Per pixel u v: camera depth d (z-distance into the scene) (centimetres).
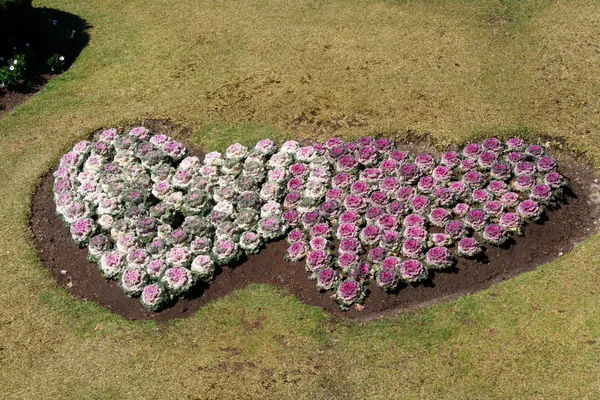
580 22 1313
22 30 1316
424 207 900
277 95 1166
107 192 963
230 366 751
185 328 811
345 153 988
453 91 1141
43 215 988
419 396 696
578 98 1104
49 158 1078
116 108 1173
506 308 787
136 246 896
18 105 1220
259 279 870
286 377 732
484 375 710
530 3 1394
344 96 1148
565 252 877
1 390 745
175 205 940
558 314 768
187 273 845
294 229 899
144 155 1016
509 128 1042
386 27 1348
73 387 741
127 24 1436
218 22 1418
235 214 923
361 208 912
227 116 1126
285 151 1016
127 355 776
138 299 850
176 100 1177
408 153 1019
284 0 1491
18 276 888
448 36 1301
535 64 1200
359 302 814
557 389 686
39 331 813
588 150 998
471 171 952
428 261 834
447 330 771
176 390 728
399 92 1147
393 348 755
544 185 914
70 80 1266
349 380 722
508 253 866
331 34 1338
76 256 918
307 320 805
